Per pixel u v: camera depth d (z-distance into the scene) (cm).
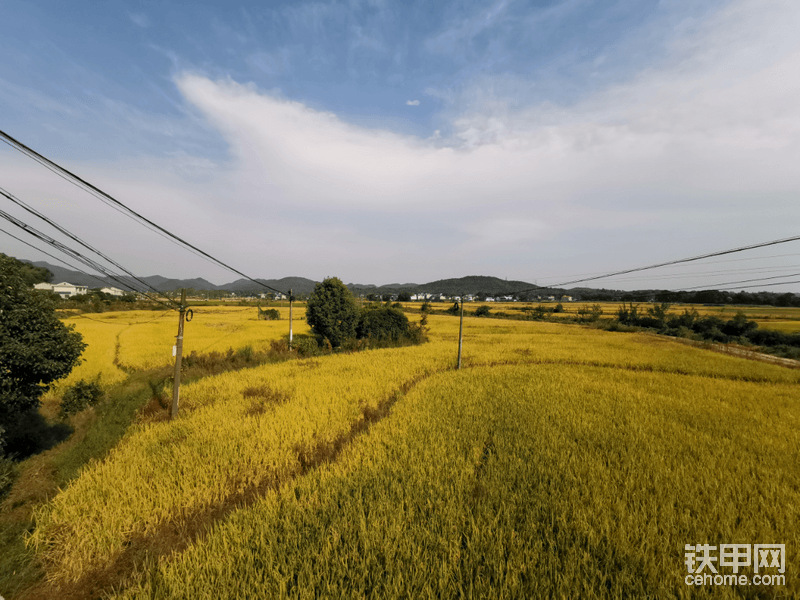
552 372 1912
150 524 577
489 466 745
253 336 3291
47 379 847
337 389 1429
